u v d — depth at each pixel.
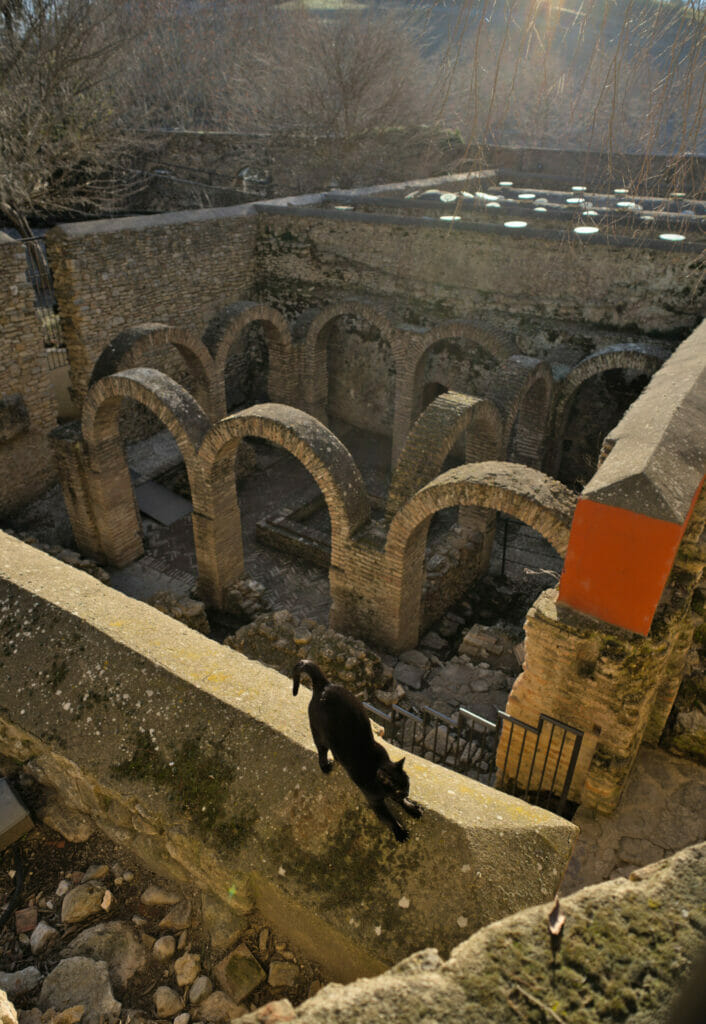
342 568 10.57
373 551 10.00
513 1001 1.82
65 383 16.16
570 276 14.69
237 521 12.14
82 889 3.31
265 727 3.24
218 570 12.12
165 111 31.09
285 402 18.38
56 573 4.27
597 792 6.30
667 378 7.79
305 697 3.62
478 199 18.09
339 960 2.86
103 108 21.67
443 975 1.88
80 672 3.60
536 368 12.91
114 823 3.48
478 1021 1.77
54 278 15.00
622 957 1.92
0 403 13.86
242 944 3.07
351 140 24.19
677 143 4.16
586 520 5.39
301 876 2.86
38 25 18.41
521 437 15.04
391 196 20.91
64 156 20.55
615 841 6.17
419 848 2.85
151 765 3.25
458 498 8.80
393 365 18.31
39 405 14.81
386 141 23.98
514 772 7.03
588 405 16.14
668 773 6.80
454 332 15.21
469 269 15.81
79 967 3.06
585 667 6.00
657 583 5.28
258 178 25.28
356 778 2.93
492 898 2.71
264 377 20.56
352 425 20.06
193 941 3.12
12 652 3.76
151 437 18.17
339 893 2.80
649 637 5.70
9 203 19.28
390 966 2.63
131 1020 2.91
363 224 16.84
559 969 1.89
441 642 11.60
